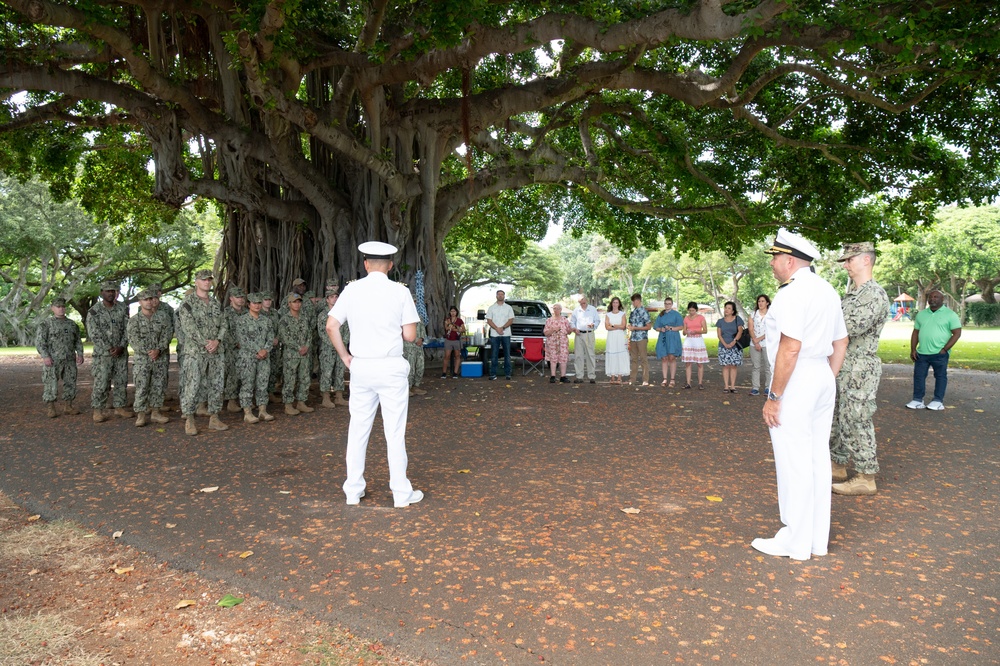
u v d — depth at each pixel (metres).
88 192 23.62
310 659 3.08
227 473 6.62
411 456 7.33
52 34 15.54
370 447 7.88
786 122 19.14
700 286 71.19
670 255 60.75
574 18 11.88
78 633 3.34
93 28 11.62
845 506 5.39
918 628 3.30
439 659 3.06
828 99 18.16
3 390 14.70
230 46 11.27
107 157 22.72
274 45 11.48
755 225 21.83
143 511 5.36
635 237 26.06
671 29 10.62
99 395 9.96
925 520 5.00
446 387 13.94
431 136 18.11
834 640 3.18
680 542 4.52
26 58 13.43
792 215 22.17
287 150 16.14
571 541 4.55
